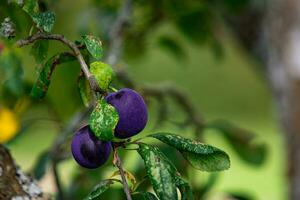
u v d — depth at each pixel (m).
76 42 0.96
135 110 0.90
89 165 0.92
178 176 0.90
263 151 1.63
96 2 1.69
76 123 1.42
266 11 1.75
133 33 1.69
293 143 1.73
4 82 1.31
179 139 0.92
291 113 1.73
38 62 0.97
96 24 1.69
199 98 7.22
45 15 0.95
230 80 7.26
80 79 0.96
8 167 1.10
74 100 1.57
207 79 7.20
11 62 1.27
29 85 1.43
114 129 0.88
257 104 7.22
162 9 1.70
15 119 1.44
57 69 1.53
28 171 1.45
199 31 1.75
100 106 0.88
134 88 1.48
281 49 1.74
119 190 1.24
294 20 1.72
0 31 0.99
